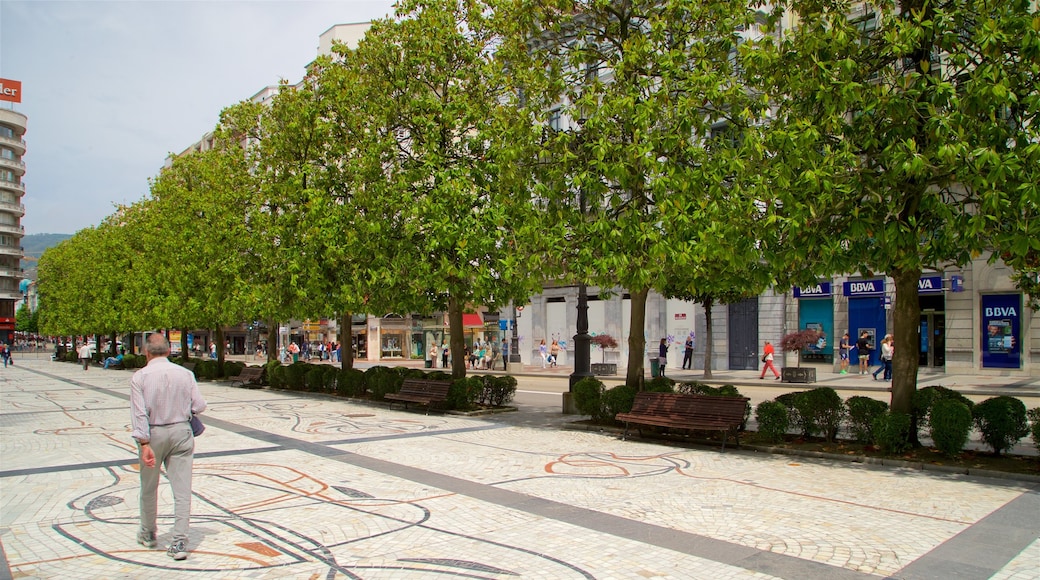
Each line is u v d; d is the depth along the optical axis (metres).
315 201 18.09
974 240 8.20
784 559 5.42
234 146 25.20
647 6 12.75
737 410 10.43
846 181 8.77
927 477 8.59
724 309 31.77
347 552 5.66
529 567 5.25
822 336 28.84
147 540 5.81
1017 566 5.25
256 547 5.82
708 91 10.59
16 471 9.30
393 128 17.12
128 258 37.91
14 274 87.50
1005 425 9.11
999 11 8.36
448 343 50.44
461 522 6.55
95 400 20.61
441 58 16.02
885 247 8.66
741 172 10.00
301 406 18.12
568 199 12.22
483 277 14.12
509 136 12.65
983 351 24.19
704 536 6.05
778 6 10.53
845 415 10.57
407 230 15.11
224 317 26.03
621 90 11.94
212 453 10.55
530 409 16.97
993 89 7.57
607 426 12.79
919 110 8.84
